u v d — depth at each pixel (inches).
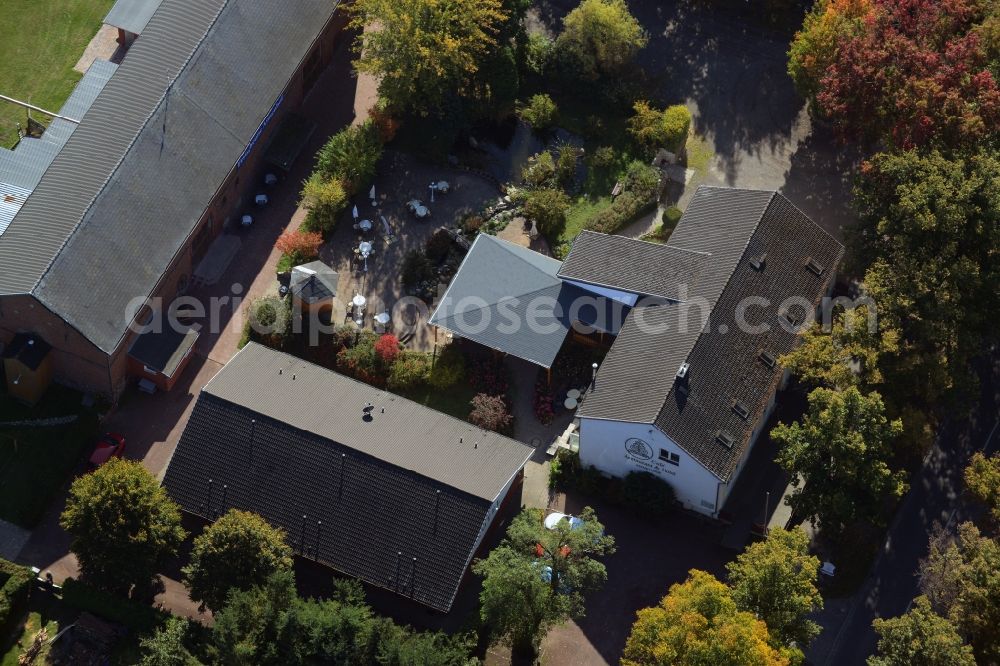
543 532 3762.3
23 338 4170.8
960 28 4628.4
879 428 3912.4
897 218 4215.1
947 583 3698.3
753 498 4188.0
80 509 3759.8
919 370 4109.3
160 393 4315.9
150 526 3782.0
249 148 4596.5
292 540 3917.3
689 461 3954.2
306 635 3676.2
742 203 4384.8
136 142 4350.4
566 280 4372.5
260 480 3976.4
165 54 4552.2
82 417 4205.2
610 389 4072.3
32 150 4576.8
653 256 4323.3
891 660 3582.7
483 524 3882.9
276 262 4596.5
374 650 3661.4
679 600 3555.6
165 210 4330.7
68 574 3976.4
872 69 4389.8
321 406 4101.9
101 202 4229.8
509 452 4060.0
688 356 4018.2
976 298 4232.3
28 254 4121.6
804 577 3659.0
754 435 4185.5
